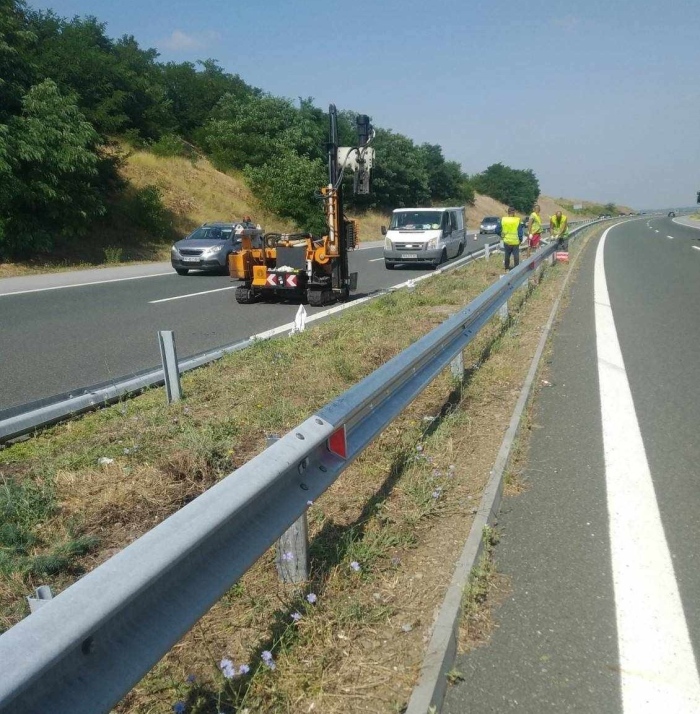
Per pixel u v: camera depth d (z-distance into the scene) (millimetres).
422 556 3428
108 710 1746
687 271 18781
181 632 2068
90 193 24672
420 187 61938
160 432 5227
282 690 2457
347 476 4414
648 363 7727
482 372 7039
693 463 4746
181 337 10508
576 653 2748
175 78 50969
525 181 104938
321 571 3223
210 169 41469
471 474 4430
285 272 13609
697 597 3133
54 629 1650
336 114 13055
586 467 4684
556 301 11836
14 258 22422
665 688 2549
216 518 2287
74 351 9445
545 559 3479
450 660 2662
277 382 6727
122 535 3801
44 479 4391
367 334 9062
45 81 23000
